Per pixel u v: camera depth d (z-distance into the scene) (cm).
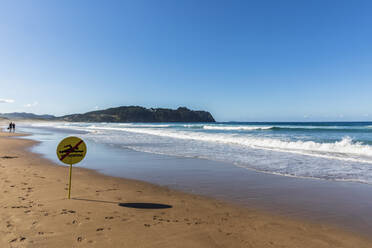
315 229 374
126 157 1116
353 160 1018
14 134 2842
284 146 1554
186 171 812
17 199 459
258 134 2498
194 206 468
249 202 500
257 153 1241
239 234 347
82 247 289
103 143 1795
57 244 293
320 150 1345
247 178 714
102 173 768
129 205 455
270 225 384
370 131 2781
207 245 308
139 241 309
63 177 682
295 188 609
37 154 1173
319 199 523
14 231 324
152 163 962
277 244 320
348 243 330
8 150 1293
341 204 492
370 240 339
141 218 390
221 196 540
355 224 394
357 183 659
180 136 2459
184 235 333
